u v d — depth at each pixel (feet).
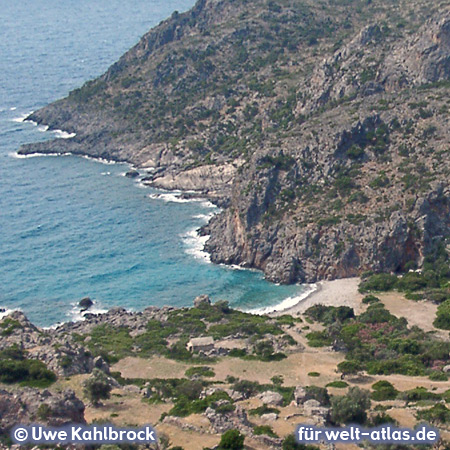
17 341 630.33
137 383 611.47
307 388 560.20
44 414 484.74
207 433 497.05
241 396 570.87
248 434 488.85
